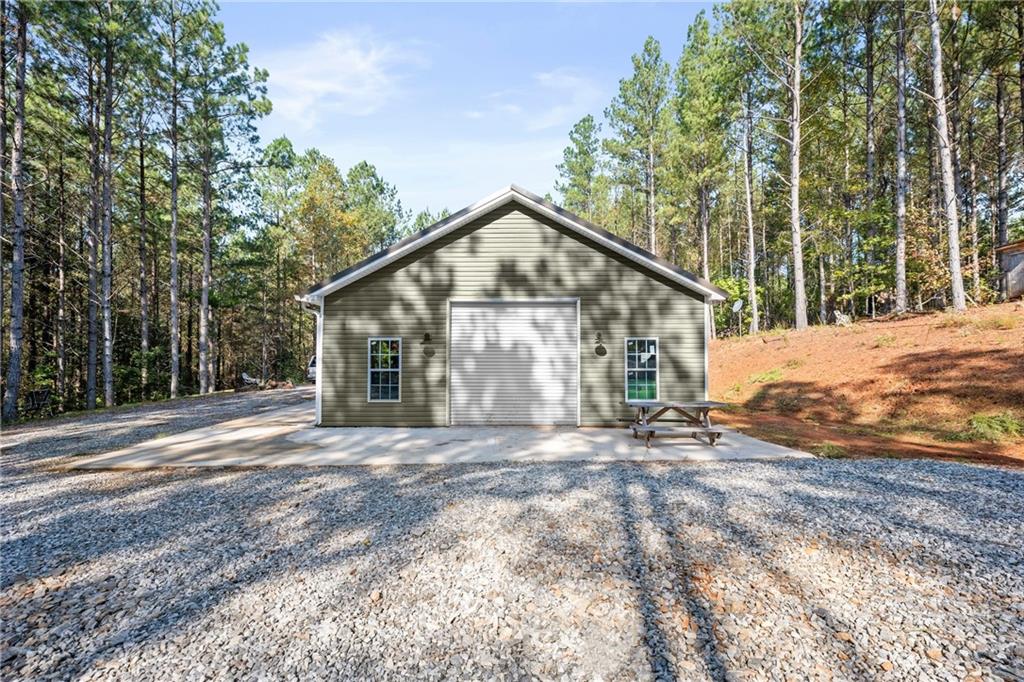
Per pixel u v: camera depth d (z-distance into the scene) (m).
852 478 5.60
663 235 36.91
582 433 9.29
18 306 13.03
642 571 3.35
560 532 4.08
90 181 18.88
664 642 2.55
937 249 16.78
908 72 21.34
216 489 5.52
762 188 29.67
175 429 10.04
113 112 18.59
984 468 5.98
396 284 10.31
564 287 10.34
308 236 31.58
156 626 2.80
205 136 20.09
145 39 17.34
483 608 2.92
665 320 10.25
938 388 9.38
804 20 19.22
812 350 14.58
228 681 2.30
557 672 2.33
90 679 2.35
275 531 4.21
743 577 3.24
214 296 27.38
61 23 14.56
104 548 3.90
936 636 2.57
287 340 35.91
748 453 7.16
